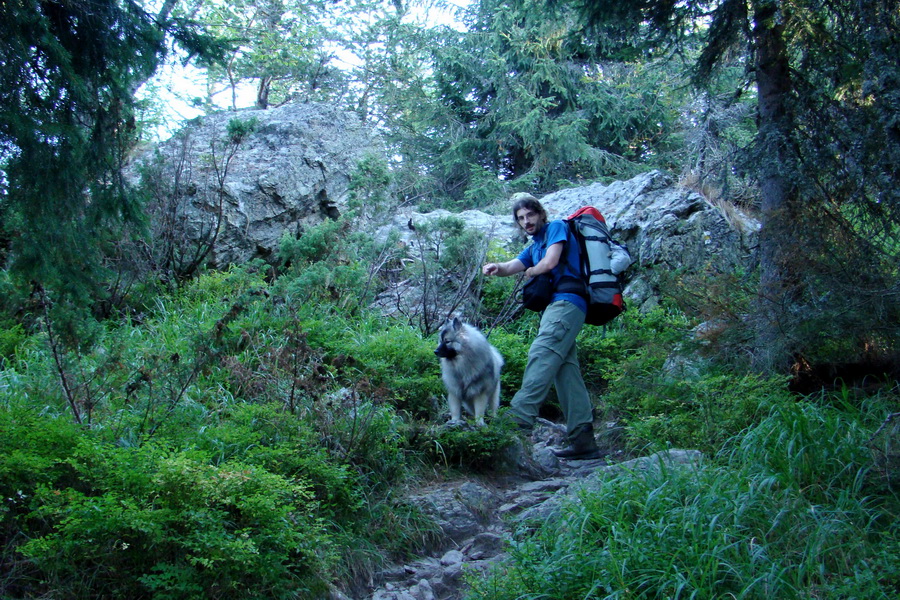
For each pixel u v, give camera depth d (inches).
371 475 183.9
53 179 158.6
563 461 226.7
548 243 205.2
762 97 241.6
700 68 266.2
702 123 424.2
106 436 161.9
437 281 340.5
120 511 123.0
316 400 188.2
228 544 125.0
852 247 208.7
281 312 281.7
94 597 125.1
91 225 174.7
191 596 122.2
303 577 141.2
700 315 248.8
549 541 150.3
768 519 143.3
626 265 210.2
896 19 204.4
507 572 142.7
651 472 165.0
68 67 156.2
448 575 159.6
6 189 156.6
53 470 141.3
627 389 243.4
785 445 169.5
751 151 232.8
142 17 175.0
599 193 435.5
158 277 312.0
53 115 161.3
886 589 121.3
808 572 129.4
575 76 706.8
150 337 262.1
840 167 218.4
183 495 134.9
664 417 219.0
